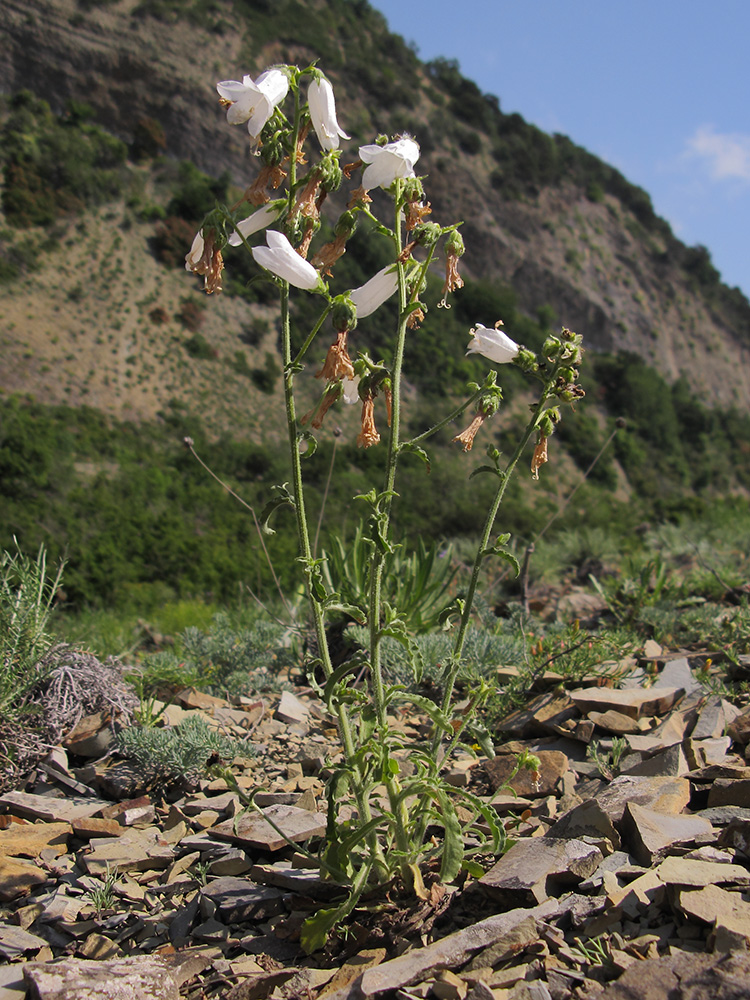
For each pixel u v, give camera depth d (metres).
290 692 4.51
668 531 9.78
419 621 5.17
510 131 115.31
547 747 3.36
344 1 113.38
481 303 74.00
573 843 2.34
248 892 2.48
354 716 3.98
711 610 4.95
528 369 2.29
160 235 68.88
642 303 111.12
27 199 65.38
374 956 2.12
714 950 1.85
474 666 4.06
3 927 2.44
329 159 2.12
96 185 69.75
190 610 7.53
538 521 20.73
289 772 3.39
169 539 16.61
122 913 2.48
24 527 17.33
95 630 6.21
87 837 3.00
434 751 2.33
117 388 54.12
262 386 60.44
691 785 2.70
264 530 2.27
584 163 124.88
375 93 102.44
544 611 6.36
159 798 3.32
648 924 2.03
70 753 3.68
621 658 4.16
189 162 80.06
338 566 5.41
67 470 22.44
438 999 1.90
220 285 2.21
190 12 91.38
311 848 2.70
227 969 2.16
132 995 2.03
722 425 92.44
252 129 2.15
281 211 2.24
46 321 57.44
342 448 25.22
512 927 2.03
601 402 77.25
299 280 2.09
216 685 4.68
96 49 84.12
